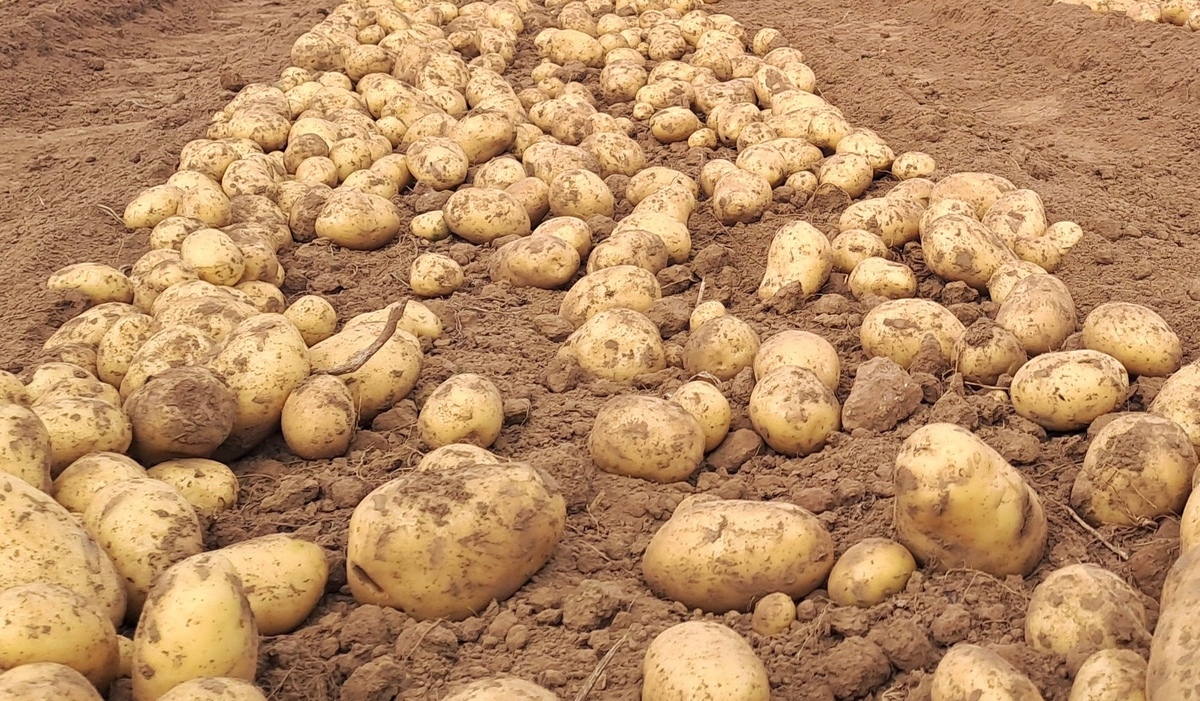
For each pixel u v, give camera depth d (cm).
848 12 294
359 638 102
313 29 240
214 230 149
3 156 213
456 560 103
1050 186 172
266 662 100
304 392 123
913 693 92
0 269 164
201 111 221
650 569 105
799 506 107
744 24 279
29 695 87
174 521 106
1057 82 226
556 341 143
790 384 120
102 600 99
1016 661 93
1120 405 119
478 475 105
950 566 102
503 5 270
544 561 107
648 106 208
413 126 194
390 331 123
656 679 93
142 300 146
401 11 263
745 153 178
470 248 163
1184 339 133
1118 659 88
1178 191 174
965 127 195
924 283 147
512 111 199
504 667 99
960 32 262
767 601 101
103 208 176
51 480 110
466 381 123
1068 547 106
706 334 131
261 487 120
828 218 167
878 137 182
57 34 272
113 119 233
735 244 163
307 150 184
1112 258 150
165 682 93
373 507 104
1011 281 139
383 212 167
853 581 101
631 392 131
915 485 100
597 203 168
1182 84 208
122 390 126
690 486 118
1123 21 239
